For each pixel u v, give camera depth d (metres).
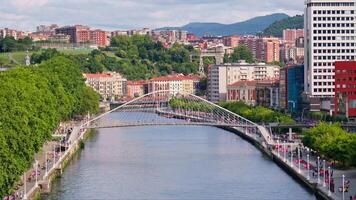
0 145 191.75
